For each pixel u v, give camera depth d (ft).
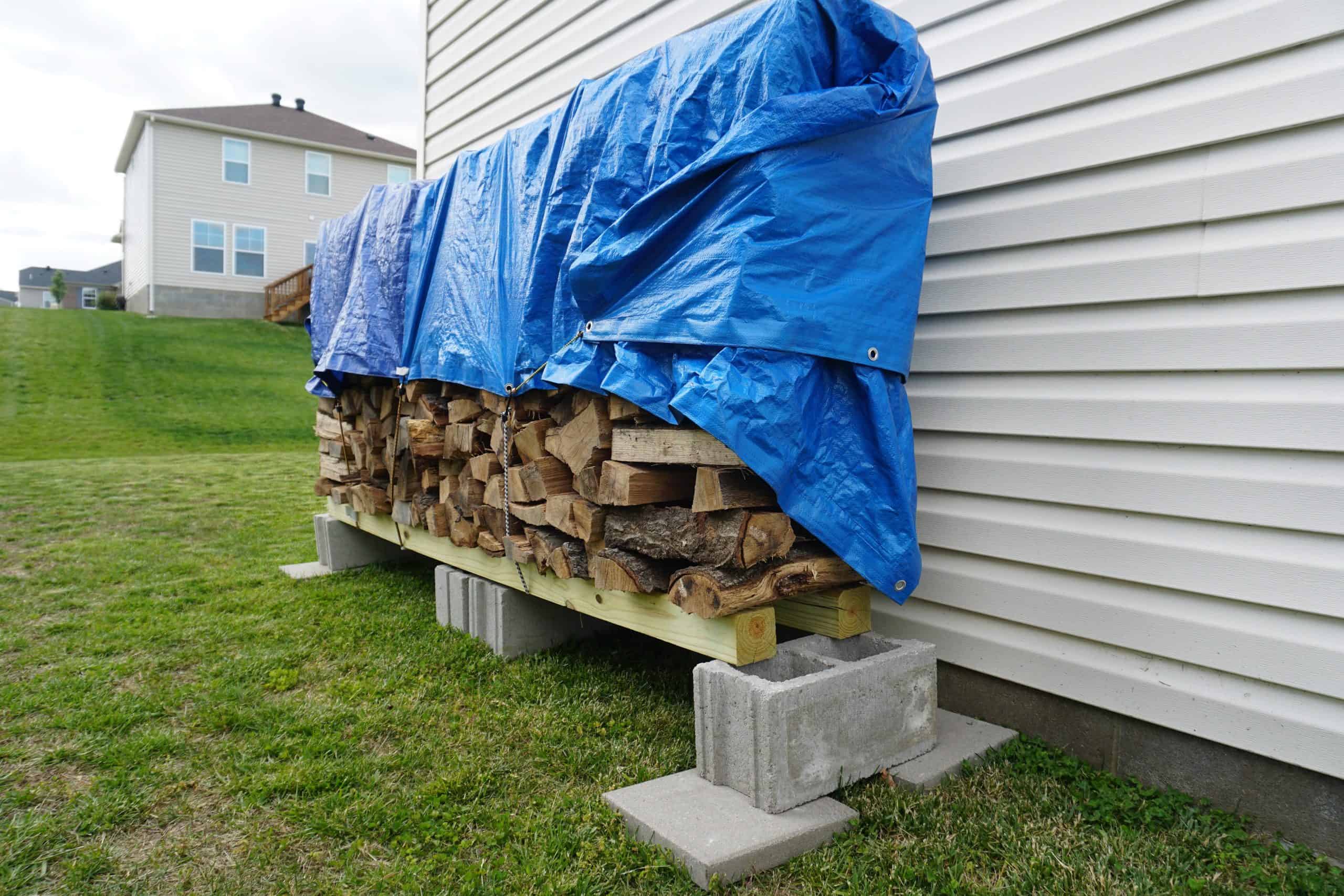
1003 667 9.80
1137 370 8.51
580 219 10.14
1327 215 7.29
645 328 8.68
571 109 11.05
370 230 16.19
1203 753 8.28
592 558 10.18
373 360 14.96
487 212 12.75
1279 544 7.66
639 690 11.50
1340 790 7.44
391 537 16.80
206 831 8.13
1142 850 7.47
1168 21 8.21
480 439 12.98
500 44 18.90
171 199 75.51
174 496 28.19
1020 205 9.43
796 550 9.17
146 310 77.66
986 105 9.67
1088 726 9.14
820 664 8.86
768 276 8.03
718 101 8.74
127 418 48.52
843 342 8.34
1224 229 7.92
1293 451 7.54
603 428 9.81
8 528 22.81
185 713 10.90
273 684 11.78
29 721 10.52
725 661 8.59
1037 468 9.37
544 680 11.82
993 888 6.98
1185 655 8.29
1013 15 9.39
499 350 11.77
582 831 7.77
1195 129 8.03
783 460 7.90
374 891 7.15
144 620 14.96
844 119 8.32
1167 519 8.40
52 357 59.11
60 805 8.57
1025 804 8.25
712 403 7.61
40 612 15.43
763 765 7.73
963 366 10.01
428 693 11.43
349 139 86.28
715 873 6.93
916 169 9.27
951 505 10.25
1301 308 7.46
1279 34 7.47
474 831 8.03
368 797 8.63
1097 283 8.79
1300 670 7.54
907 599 10.23
